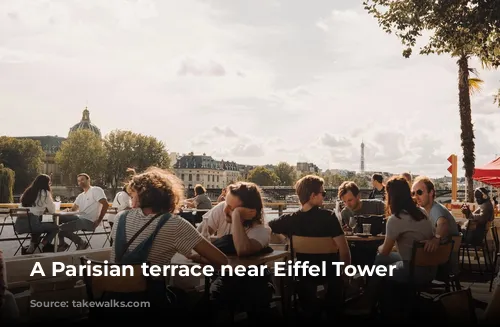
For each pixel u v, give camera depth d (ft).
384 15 41.01
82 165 337.11
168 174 15.24
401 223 19.08
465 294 15.39
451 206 57.06
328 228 18.62
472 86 63.10
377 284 19.49
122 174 339.16
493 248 41.57
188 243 14.33
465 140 62.39
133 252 14.08
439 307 15.90
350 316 18.99
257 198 17.53
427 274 18.80
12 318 13.42
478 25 37.93
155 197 14.48
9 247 40.65
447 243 18.85
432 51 43.19
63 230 35.17
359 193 28.48
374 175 40.83
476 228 34.42
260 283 17.29
